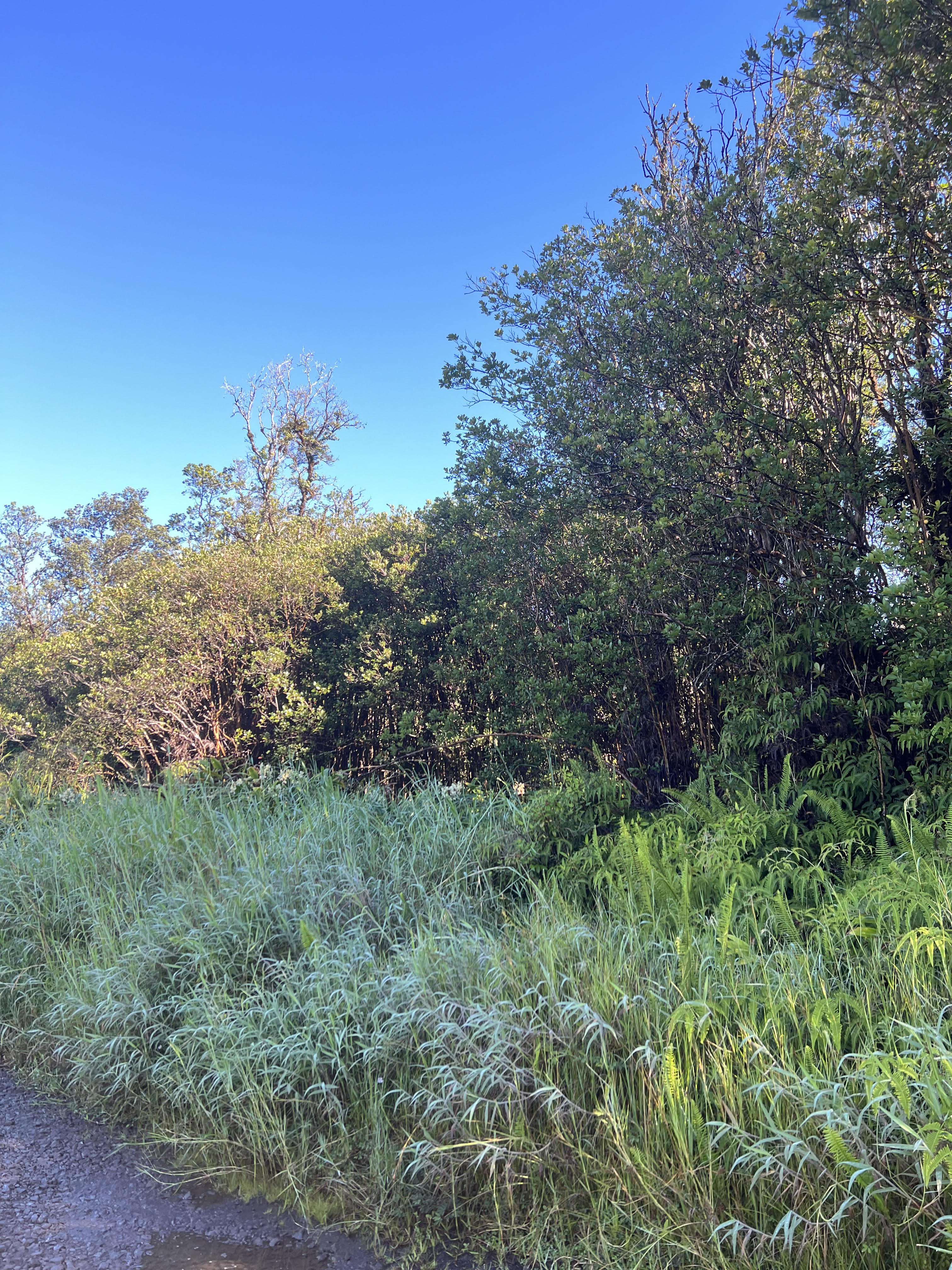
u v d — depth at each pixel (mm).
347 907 4590
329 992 3646
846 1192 2375
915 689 4473
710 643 6160
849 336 5715
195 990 3934
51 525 34688
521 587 7801
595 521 6828
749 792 5227
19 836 6668
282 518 16562
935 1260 2303
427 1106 3096
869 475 5637
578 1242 2664
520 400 7336
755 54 6059
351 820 5988
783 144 6254
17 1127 3760
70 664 12781
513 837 5305
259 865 4891
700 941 3486
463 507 8484
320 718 10469
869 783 5031
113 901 5133
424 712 10305
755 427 5941
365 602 11594
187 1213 3096
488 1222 2855
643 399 6777
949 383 5238
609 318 6973
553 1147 2881
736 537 6137
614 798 5469
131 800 7113
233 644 11344
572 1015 3109
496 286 7512
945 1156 2170
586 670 6867
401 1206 2959
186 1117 3574
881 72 5125
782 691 5523
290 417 20156
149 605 11914
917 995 2916
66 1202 3162
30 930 5254
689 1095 2818
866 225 5543
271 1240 2926
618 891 4215
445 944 3873
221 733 11250
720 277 6043
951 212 4980
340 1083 3391
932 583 4715
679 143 7129
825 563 5621
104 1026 3998
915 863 3846
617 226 7590
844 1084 2586
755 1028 2855
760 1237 2402
